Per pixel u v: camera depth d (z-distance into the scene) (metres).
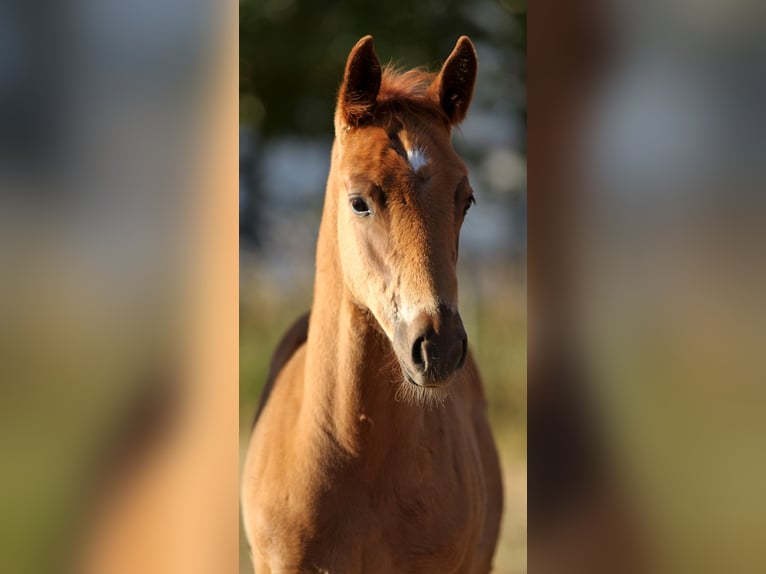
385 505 4.52
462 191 4.27
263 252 15.12
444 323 3.83
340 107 4.55
